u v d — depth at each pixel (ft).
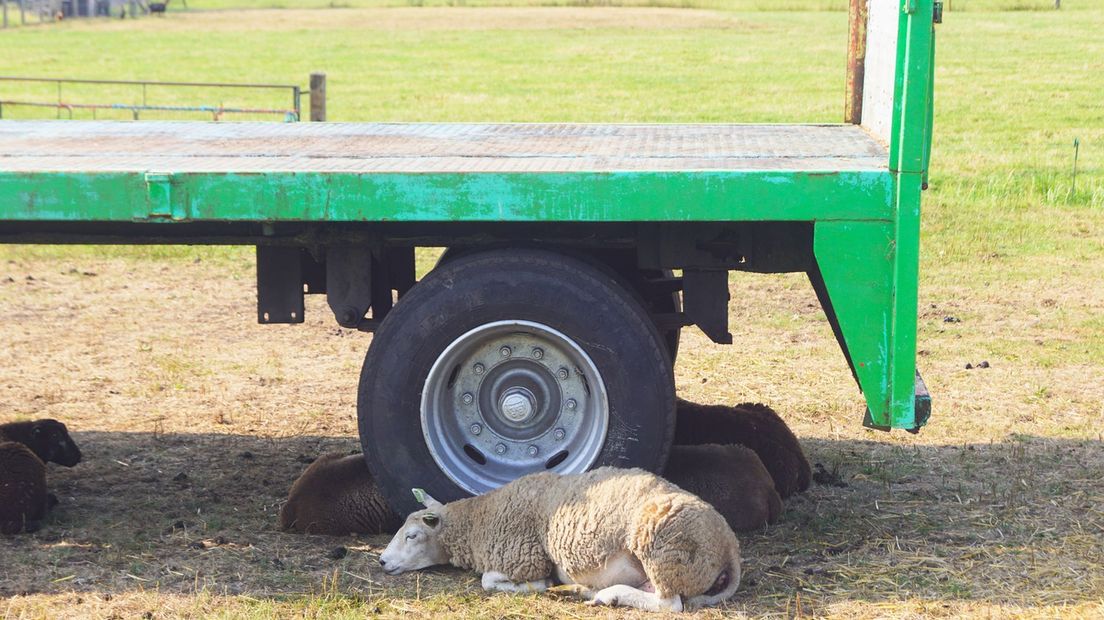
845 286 16.12
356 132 23.71
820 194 15.88
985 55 111.45
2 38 151.84
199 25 175.63
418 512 16.80
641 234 18.06
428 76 111.96
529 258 17.13
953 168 60.44
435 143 21.11
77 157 18.53
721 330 18.57
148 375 28.14
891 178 15.81
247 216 16.21
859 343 16.28
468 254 17.44
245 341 31.63
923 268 39.60
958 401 25.58
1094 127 75.31
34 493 18.30
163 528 18.47
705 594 15.23
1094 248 42.42
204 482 20.89
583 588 15.76
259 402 26.13
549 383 17.71
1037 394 26.04
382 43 144.36
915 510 19.21
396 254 20.16
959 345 30.40
